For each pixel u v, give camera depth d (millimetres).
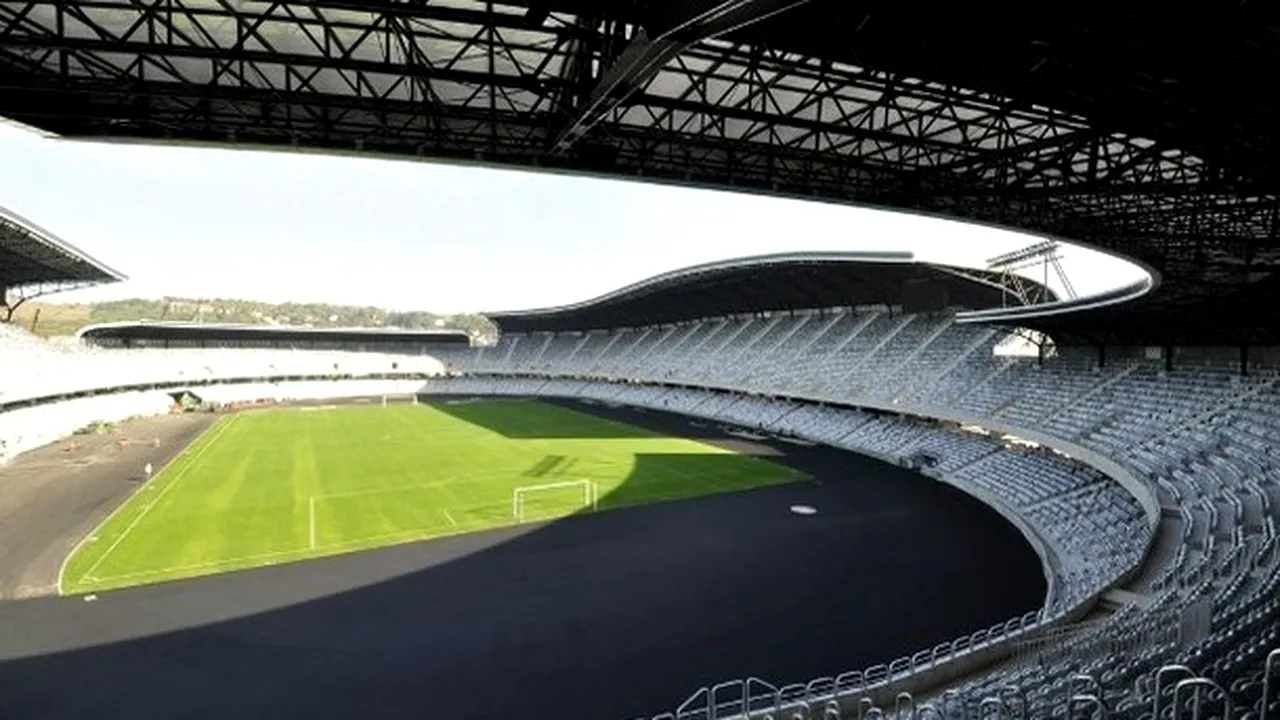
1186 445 31469
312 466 46000
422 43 12633
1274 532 20719
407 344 121625
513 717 16438
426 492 38719
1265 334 34562
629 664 19016
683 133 15461
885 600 23469
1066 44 9938
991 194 17750
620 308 92875
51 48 10523
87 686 17672
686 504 36531
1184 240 22109
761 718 14969
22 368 64188
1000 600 23422
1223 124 12719
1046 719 10836
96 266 66000
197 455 50219
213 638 20359
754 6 7730
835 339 72125
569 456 50312
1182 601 16906
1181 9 8547
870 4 9547
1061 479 36719
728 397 77875
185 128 13602
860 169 17109
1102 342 44812
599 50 11289
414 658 19250
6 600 23031
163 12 11078
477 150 14945
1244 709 8555
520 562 27203
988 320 41906
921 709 14062
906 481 42438
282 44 12516
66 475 42938
